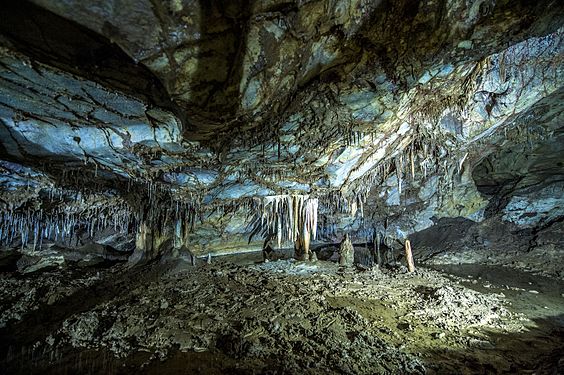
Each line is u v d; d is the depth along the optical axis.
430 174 12.82
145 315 7.30
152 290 8.88
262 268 11.41
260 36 3.73
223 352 5.88
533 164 13.11
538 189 13.73
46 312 8.09
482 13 4.42
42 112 5.78
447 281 10.05
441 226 15.12
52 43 3.47
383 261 13.14
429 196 14.13
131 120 6.06
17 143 6.84
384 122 7.25
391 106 6.56
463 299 8.08
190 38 3.53
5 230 11.45
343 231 15.78
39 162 7.76
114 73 3.98
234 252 14.10
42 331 7.04
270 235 14.65
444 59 5.36
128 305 7.84
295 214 11.48
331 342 6.02
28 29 3.28
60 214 11.66
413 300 8.27
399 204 14.24
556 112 9.92
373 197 13.52
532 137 11.34
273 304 7.89
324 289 9.12
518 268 11.84
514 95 8.25
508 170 13.81
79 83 4.79
